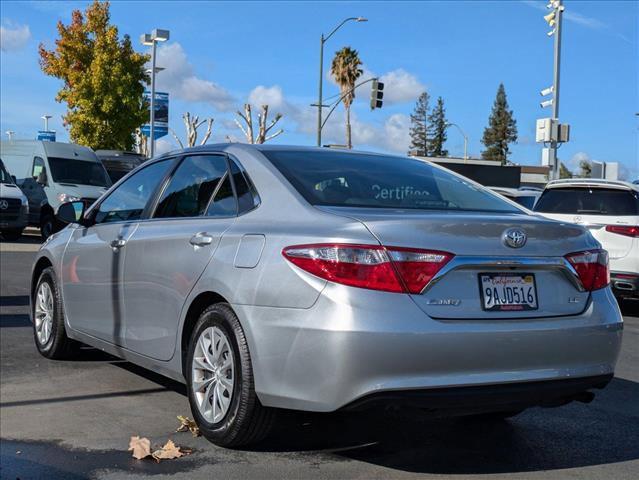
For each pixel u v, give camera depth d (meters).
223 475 3.86
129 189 5.64
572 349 3.91
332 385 3.56
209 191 4.73
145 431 4.55
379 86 26.94
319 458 4.16
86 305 5.67
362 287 3.58
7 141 20.77
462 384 3.62
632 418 5.13
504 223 3.88
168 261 4.65
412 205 4.34
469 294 3.74
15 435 4.45
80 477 3.82
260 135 26.55
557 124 20.47
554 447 4.47
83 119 30.16
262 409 3.95
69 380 5.68
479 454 4.31
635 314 10.60
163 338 4.69
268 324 3.79
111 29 30.36
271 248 3.91
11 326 7.68
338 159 4.81
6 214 17.42
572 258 4.06
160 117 30.83
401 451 4.32
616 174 20.47
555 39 21.20
